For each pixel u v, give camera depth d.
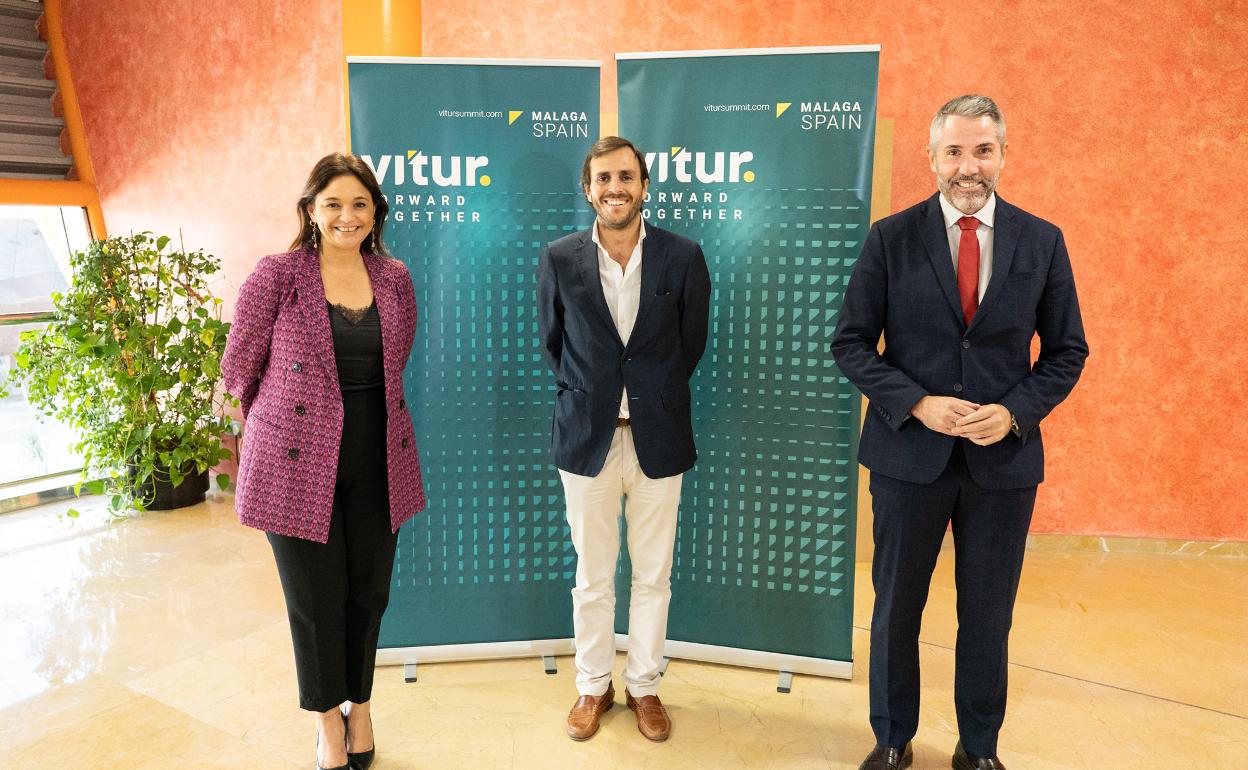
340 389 2.17
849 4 3.90
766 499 2.89
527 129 2.78
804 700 2.80
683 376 2.49
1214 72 3.79
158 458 4.66
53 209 5.51
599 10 4.10
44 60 5.55
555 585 3.05
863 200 2.66
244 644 3.17
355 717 2.42
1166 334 4.01
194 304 5.11
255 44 4.63
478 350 2.89
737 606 2.98
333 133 4.38
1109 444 4.11
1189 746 2.53
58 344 4.53
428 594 3.00
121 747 2.53
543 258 2.49
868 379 2.17
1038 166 3.93
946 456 2.09
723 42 4.01
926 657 3.07
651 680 2.64
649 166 2.76
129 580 3.75
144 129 5.27
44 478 5.02
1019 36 3.84
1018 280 2.08
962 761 2.35
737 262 2.78
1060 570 3.93
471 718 2.69
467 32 4.25
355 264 2.24
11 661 3.03
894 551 2.21
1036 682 2.90
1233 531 4.11
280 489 2.12
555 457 2.53
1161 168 3.88
